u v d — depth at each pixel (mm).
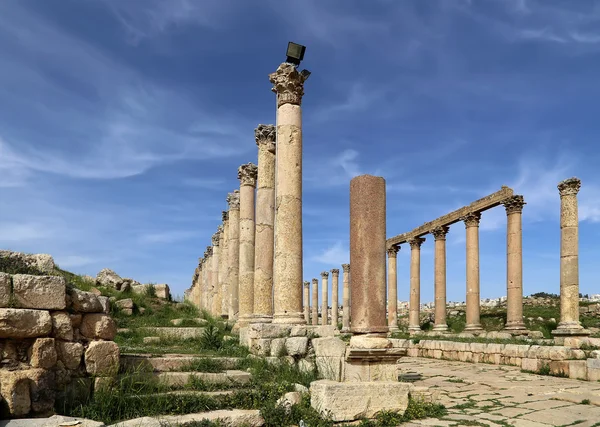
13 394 7625
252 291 22391
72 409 8383
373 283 10961
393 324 43375
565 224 25328
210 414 8789
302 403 9852
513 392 14188
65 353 8672
